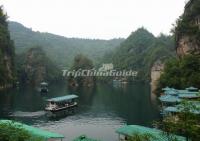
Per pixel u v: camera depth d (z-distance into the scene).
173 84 101.75
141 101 112.56
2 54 167.38
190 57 102.25
